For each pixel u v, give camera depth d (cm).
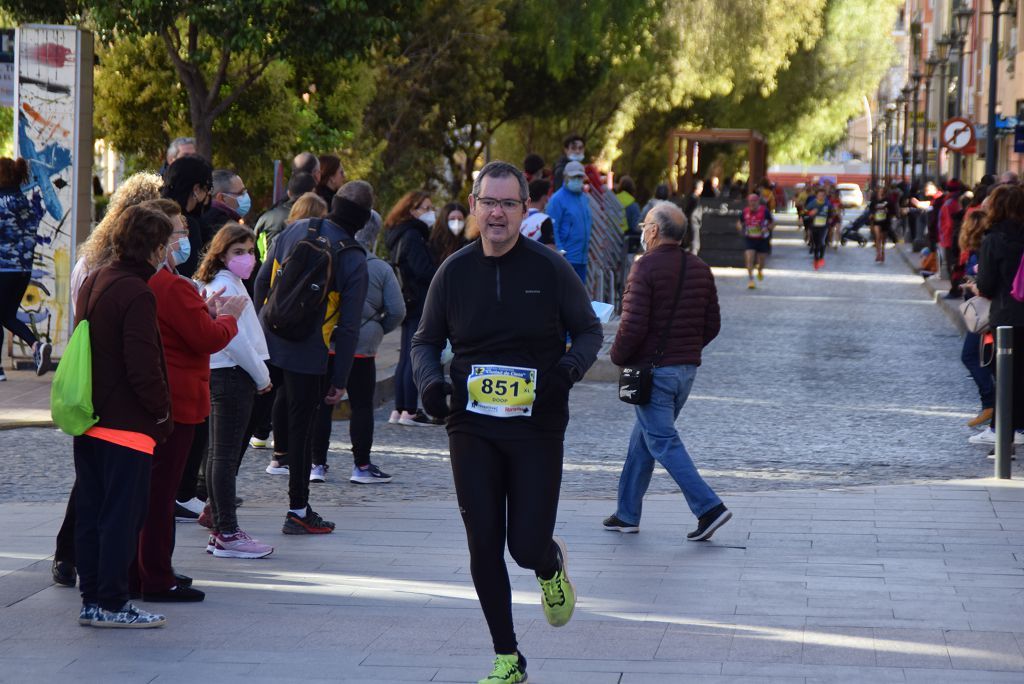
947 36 6344
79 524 1050
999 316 1728
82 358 1015
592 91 5881
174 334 1105
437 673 931
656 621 1062
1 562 1238
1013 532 1375
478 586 880
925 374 2700
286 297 1340
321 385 1377
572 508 1509
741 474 1711
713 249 6228
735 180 7431
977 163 7550
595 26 5200
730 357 2948
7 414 1984
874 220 6575
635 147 7875
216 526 1283
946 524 1410
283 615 1081
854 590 1159
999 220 1727
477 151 5353
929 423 2116
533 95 5762
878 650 977
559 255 889
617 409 2266
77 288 1114
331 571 1228
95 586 1053
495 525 875
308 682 912
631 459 1380
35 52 2344
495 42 4559
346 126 3866
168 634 1028
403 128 4588
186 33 3309
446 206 2027
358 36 2986
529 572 1240
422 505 1522
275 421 1662
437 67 4481
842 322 3694
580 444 1942
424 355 891
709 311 1373
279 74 3388
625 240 3744
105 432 1027
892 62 8081
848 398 2384
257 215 3734
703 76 6153
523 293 873
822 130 8056
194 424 1123
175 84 3353
